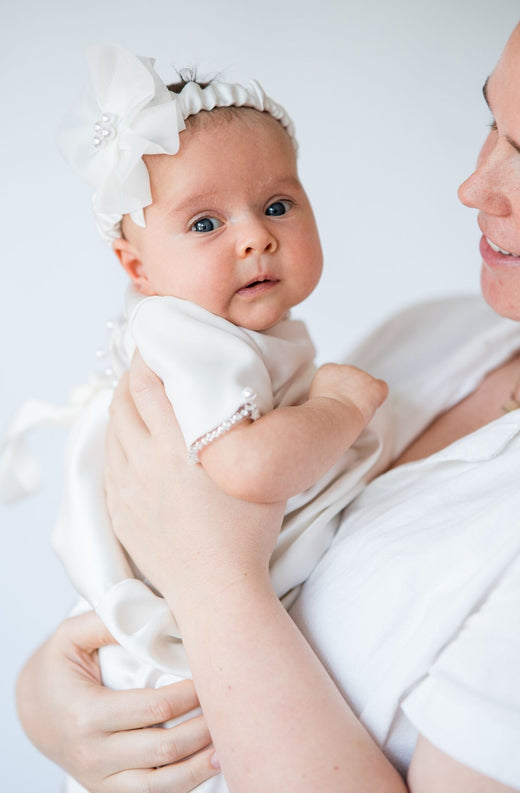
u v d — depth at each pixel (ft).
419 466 3.78
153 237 3.95
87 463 4.31
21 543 8.70
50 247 8.30
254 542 3.41
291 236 3.98
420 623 3.10
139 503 3.68
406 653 3.08
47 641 4.46
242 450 3.38
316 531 3.84
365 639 3.26
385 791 2.78
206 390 3.50
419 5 8.01
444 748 2.67
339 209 8.50
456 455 3.61
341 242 8.55
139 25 8.01
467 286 8.46
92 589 3.98
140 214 3.92
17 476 5.16
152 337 3.74
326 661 3.37
